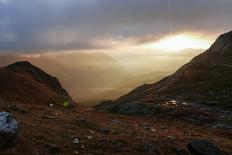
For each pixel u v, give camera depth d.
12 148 31.92
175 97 135.00
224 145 48.84
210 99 120.94
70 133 42.66
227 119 79.50
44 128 42.78
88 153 36.94
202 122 76.06
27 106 63.53
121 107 86.94
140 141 42.28
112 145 39.94
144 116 79.56
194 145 42.19
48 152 35.09
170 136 47.81
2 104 56.72
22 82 106.44
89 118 58.38
